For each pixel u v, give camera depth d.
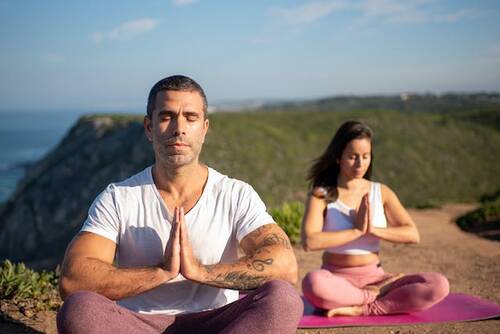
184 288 2.60
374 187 4.13
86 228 2.60
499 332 3.59
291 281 2.58
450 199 32.62
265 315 2.22
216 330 2.49
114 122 37.59
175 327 2.54
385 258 6.93
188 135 2.54
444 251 7.43
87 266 2.40
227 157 30.81
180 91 2.55
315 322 3.78
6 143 140.25
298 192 29.22
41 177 35.97
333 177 4.16
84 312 2.18
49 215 32.94
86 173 33.84
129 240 2.60
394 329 3.69
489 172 38.81
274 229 2.67
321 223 4.02
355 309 3.93
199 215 2.61
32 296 3.94
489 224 10.19
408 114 46.75
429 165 37.50
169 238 2.40
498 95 79.19
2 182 68.50
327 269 4.10
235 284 2.45
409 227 4.00
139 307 2.59
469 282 5.45
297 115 44.22
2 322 3.41
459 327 3.71
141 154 32.47
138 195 2.64
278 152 33.66
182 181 2.63
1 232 34.22
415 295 3.82
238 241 2.68
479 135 44.22
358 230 3.89
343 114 44.66
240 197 2.68
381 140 39.09
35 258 30.84
